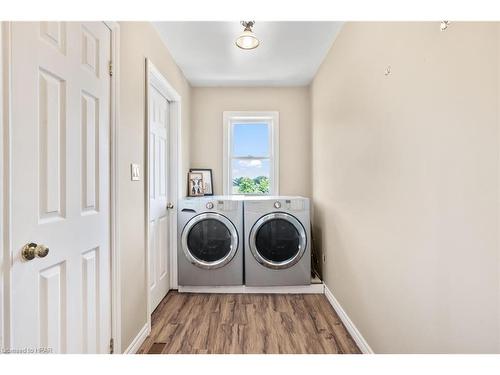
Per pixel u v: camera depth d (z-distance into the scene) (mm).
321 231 2863
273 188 3570
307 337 1950
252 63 2842
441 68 1018
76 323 1200
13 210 887
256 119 3586
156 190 2459
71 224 1164
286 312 2334
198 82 3354
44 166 1018
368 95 1670
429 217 1096
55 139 1071
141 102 1903
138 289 1840
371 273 1647
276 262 2736
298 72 3088
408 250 1248
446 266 1000
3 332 860
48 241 1032
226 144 3518
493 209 803
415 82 1182
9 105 871
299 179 3533
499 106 780
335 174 2369
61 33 1104
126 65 1678
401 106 1296
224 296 2678
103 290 1414
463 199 916
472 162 877
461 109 921
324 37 2344
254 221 2736
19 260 909
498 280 793
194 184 3299
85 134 1265
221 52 2596
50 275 1048
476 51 856
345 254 2119
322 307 2432
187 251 2744
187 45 2453
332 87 2449
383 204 1485
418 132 1164
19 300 908
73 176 1176
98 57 1369
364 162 1740
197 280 2742
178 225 2775
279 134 3539
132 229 1754
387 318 1453
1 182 853
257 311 2354
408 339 1254
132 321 1749
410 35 1218
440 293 1034
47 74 1031
